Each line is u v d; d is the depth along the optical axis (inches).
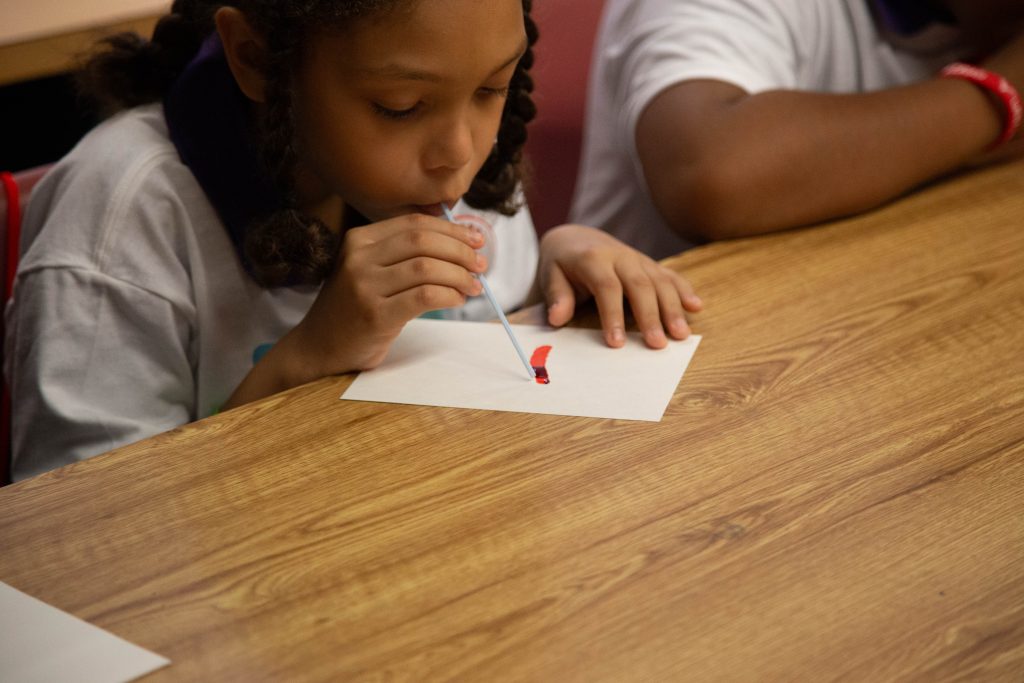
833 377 31.4
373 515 26.2
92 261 40.6
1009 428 28.4
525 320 37.1
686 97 48.1
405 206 37.1
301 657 21.9
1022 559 23.6
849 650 21.4
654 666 21.2
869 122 44.0
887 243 40.6
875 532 24.7
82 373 40.0
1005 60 47.2
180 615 23.2
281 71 36.0
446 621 22.6
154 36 45.1
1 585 24.3
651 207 58.9
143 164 41.8
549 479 27.3
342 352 34.0
